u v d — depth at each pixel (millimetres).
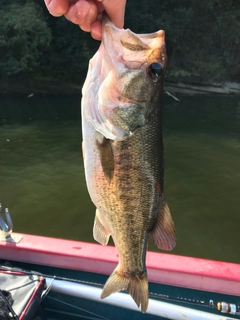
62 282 517
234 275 499
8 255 568
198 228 1188
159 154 325
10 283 484
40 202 1346
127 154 312
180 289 520
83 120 319
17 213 1258
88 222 1200
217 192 1489
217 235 1146
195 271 505
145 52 306
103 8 287
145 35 317
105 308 536
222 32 4855
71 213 1262
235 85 4824
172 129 2787
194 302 466
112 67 302
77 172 1692
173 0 4938
